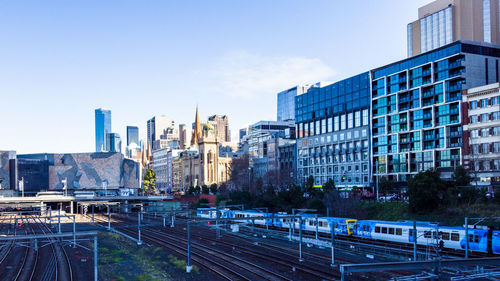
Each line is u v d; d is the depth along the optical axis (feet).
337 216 277.44
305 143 504.43
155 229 338.34
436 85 343.87
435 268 79.51
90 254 215.51
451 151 324.80
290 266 164.96
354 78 432.25
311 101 498.69
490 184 271.90
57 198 515.91
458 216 222.07
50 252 228.22
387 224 207.00
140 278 155.12
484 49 335.67
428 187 240.53
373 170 400.67
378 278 140.05
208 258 191.01
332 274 146.51
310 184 354.74
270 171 500.74
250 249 213.25
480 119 298.56
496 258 80.33
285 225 279.28
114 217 474.49
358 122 425.28
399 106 379.14
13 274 172.76
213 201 530.68
